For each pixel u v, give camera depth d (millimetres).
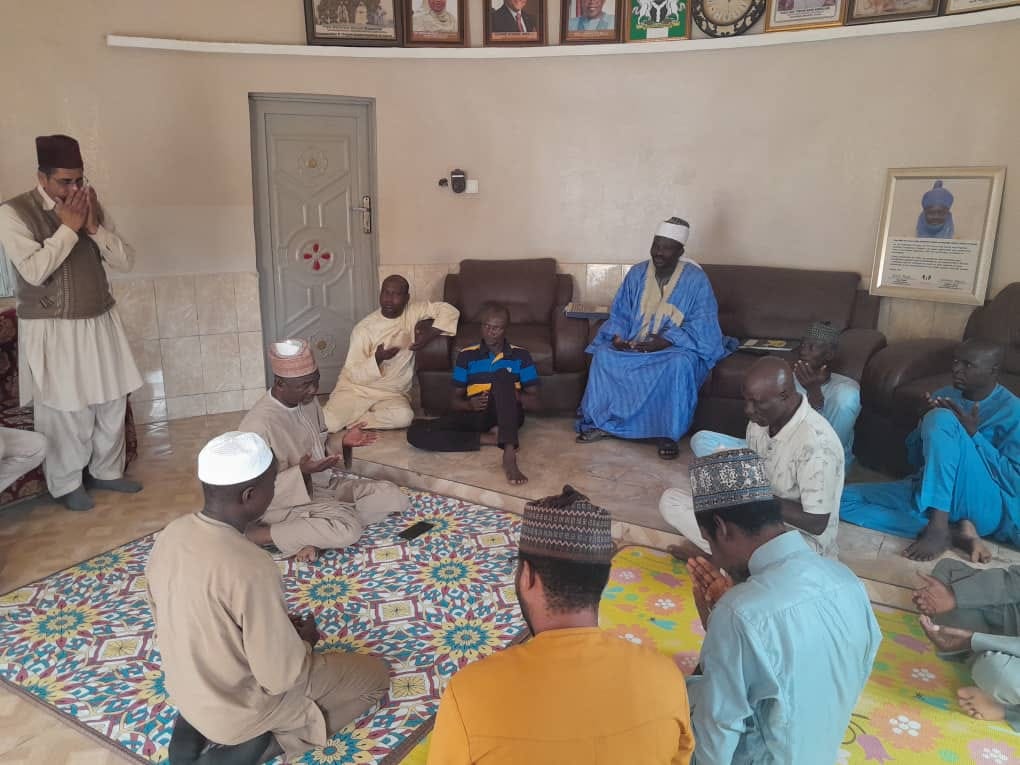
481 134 5324
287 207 5195
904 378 3703
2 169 4254
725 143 4934
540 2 5043
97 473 3668
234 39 4805
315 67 5004
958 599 2262
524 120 5277
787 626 1403
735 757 1497
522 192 5387
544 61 5172
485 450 4137
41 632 2553
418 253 5453
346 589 2791
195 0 4664
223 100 4801
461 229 5469
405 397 4555
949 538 2920
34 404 3383
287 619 1811
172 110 4672
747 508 1570
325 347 5480
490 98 5262
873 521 3137
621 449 4207
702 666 1477
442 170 5359
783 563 1523
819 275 4594
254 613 1735
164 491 3717
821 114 4637
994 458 2887
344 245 5391
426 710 2180
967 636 2223
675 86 4980
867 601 1520
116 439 3627
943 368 3902
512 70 5211
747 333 4656
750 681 1406
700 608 1783
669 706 1146
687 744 1214
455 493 3637
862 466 3941
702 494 1624
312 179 5219
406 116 5238
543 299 5094
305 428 3031
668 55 4953
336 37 4973
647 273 4344
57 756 2018
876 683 2258
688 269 4285
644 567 2924
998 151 4152
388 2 5012
